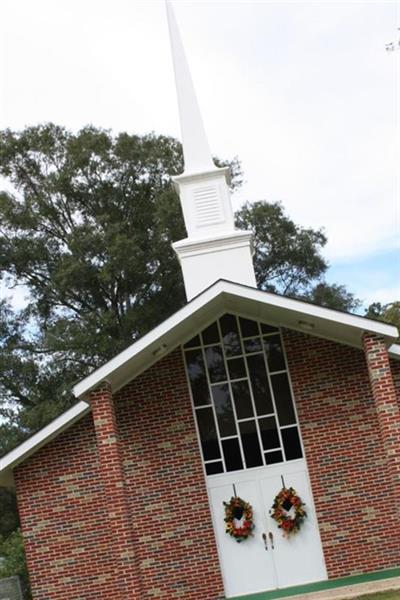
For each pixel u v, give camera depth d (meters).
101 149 45.06
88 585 20.03
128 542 17.91
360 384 20.58
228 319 21.16
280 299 18.83
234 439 20.59
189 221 23.39
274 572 19.94
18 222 44.53
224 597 19.83
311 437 20.44
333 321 18.70
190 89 25.25
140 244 45.34
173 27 26.08
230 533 20.08
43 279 46.06
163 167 46.28
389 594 17.16
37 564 20.14
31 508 20.36
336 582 19.20
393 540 19.91
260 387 20.81
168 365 20.95
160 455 20.55
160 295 46.16
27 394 43.59
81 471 20.47
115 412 20.69
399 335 18.52
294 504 20.12
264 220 47.00
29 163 45.47
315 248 48.03
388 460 18.28
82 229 44.09
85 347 42.41
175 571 20.02
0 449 40.53
